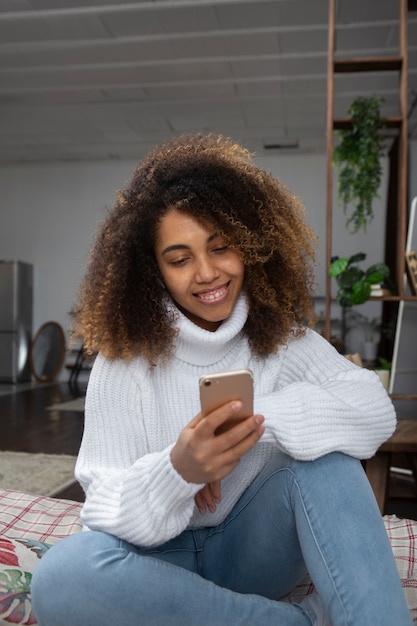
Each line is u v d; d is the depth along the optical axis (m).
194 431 0.81
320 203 8.19
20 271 8.54
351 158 3.94
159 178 1.04
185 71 5.91
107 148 8.23
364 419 0.96
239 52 5.51
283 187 1.15
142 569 0.85
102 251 1.10
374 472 1.93
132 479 0.90
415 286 3.19
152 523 0.87
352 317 7.95
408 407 3.23
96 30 5.14
